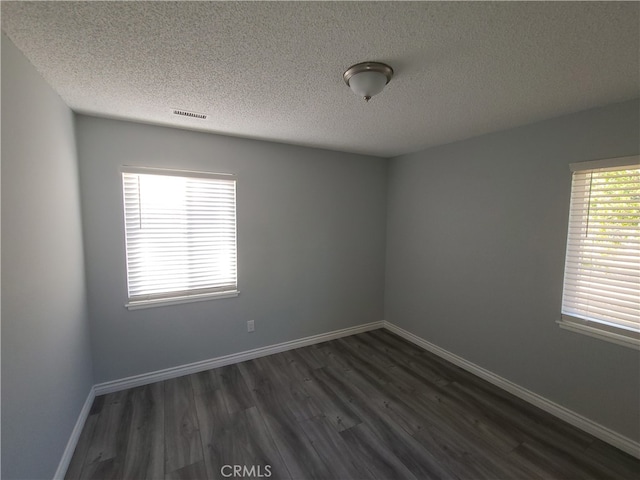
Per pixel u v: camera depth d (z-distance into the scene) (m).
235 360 3.01
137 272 2.52
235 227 2.92
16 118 1.27
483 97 1.87
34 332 1.38
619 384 1.91
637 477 1.70
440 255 3.17
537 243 2.32
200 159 2.67
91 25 1.16
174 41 1.28
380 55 1.39
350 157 3.57
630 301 1.85
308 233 3.35
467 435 2.02
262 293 3.12
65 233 1.85
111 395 2.42
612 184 1.93
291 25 1.17
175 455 1.83
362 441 1.96
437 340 3.23
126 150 2.38
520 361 2.46
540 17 1.11
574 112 2.08
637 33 1.20
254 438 1.98
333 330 3.63
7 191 1.19
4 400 1.13
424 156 3.33
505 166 2.53
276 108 2.07
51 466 1.53
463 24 1.16
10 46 1.23
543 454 1.86
